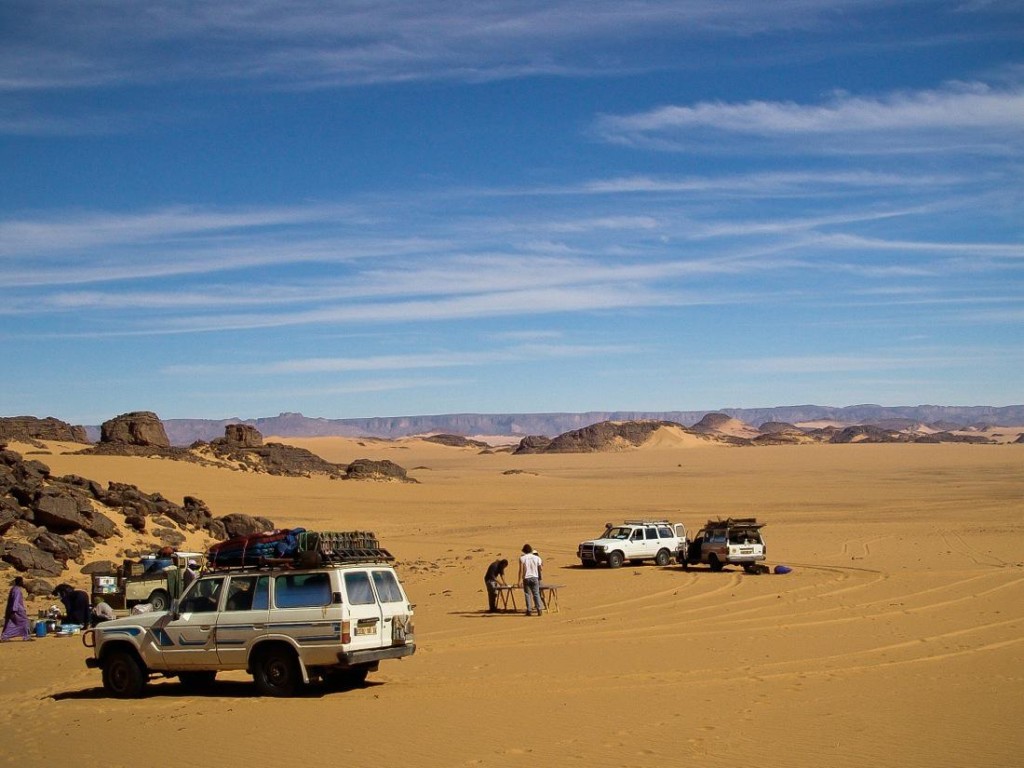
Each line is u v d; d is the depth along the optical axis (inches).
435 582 1378.0
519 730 466.9
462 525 2583.7
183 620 596.1
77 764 431.8
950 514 2554.1
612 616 960.9
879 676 604.4
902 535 1958.7
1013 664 641.6
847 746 426.6
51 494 1453.0
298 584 576.4
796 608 965.8
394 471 4463.6
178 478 3122.5
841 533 2043.6
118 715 545.3
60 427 4382.4
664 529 1605.6
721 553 1385.3
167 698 596.4
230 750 444.1
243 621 580.4
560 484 4530.0
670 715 496.1
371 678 639.8
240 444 4463.6
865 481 4596.5
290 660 569.9
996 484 4121.6
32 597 1169.4
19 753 457.7
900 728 461.1
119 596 979.9
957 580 1165.1
